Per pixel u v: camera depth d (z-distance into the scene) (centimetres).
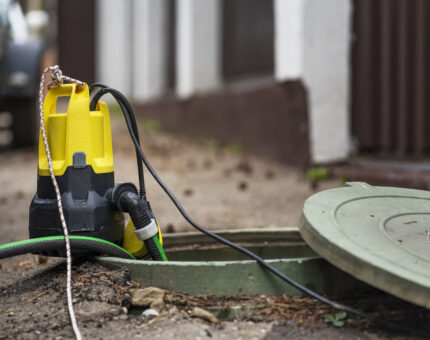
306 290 247
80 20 1238
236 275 249
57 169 260
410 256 239
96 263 260
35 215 261
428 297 230
